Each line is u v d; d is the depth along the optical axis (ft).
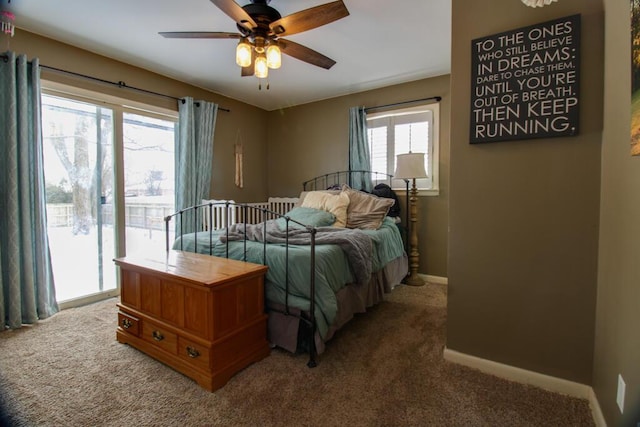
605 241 4.64
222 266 6.44
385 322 8.17
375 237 8.88
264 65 7.20
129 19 7.84
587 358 5.12
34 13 7.54
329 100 14.23
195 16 7.71
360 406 4.92
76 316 8.50
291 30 6.73
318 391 5.28
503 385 5.49
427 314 8.71
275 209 15.26
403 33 8.61
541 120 5.23
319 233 7.98
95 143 9.91
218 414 4.73
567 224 5.18
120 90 10.24
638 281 3.38
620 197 4.00
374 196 11.19
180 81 12.05
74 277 9.55
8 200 7.68
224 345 5.57
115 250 10.45
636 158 3.48
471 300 6.02
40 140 8.27
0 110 7.63
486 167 5.78
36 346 6.81
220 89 13.09
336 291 6.75
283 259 6.50
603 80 4.79
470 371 5.90
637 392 3.37
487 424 4.55
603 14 4.77
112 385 5.43
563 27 5.01
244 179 14.88
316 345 6.03
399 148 12.46
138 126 11.15
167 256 7.44
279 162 15.88
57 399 5.06
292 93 13.65
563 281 5.25
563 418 4.68
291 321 6.34
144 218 11.41
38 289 8.23
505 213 5.66
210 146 12.75
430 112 11.82
